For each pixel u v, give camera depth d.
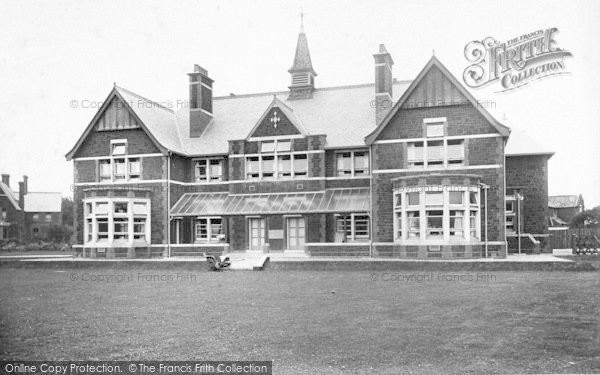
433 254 27.00
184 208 34.03
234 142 34.59
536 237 33.50
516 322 12.75
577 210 53.28
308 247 30.23
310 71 38.75
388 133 29.95
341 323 12.89
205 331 12.25
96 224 32.62
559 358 9.76
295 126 33.78
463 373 8.99
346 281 21.50
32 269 29.69
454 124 29.06
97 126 34.97
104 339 11.66
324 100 37.94
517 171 33.97
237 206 33.41
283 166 34.09
